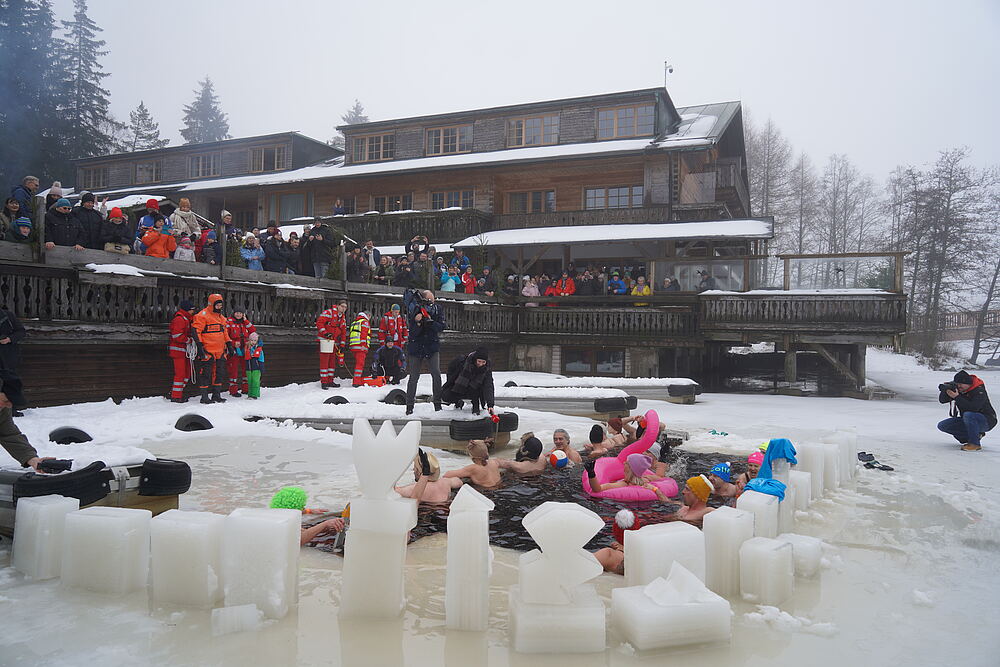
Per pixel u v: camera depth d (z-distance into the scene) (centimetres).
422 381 1483
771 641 304
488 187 2805
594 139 2766
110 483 451
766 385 2236
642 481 618
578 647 288
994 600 358
